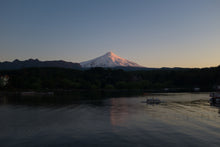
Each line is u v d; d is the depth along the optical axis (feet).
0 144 94.22
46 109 216.33
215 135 107.04
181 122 141.59
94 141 97.76
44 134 110.93
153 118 158.71
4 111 200.03
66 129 122.11
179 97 392.27
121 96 436.76
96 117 164.55
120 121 146.61
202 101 307.99
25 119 155.84
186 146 89.81
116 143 94.48
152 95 464.24
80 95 472.44
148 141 97.09
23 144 94.07
